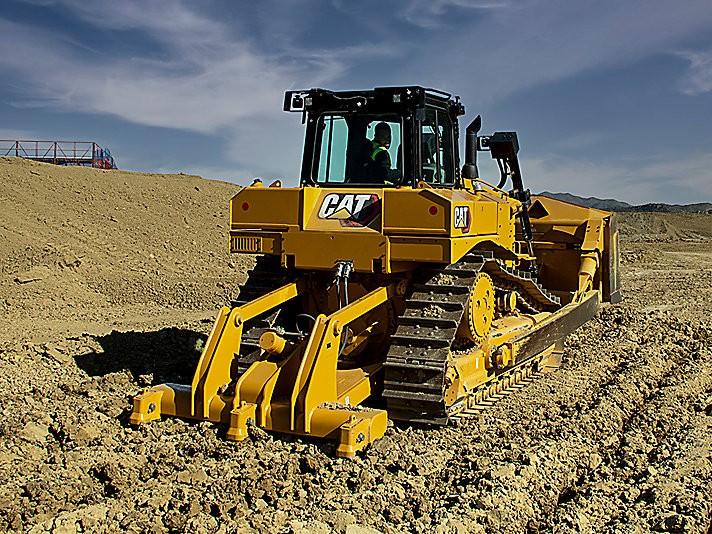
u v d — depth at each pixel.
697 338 11.33
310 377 5.95
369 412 6.11
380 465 5.65
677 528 4.87
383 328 7.28
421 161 7.39
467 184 8.40
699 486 5.60
